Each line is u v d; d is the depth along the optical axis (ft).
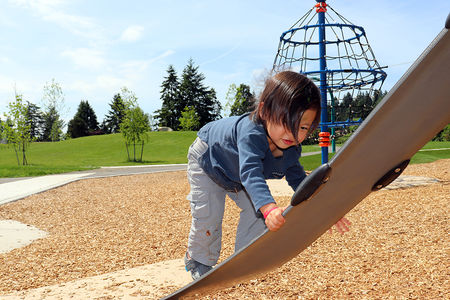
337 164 3.98
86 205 23.25
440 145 99.71
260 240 4.81
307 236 5.37
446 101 3.45
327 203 4.63
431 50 3.00
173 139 134.82
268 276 9.21
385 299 7.65
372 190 4.68
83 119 270.46
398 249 10.98
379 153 3.98
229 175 7.39
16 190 30.35
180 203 22.61
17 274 10.84
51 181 37.32
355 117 24.23
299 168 7.37
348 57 22.59
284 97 5.40
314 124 5.70
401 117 3.54
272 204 5.47
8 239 15.08
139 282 8.92
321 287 8.45
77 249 13.57
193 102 228.02
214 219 8.08
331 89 24.77
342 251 11.11
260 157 6.06
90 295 8.21
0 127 88.17
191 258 8.27
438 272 8.85
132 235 15.47
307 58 22.81
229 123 7.18
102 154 115.55
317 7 22.63
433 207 16.40
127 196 26.73
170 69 232.73
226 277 5.56
